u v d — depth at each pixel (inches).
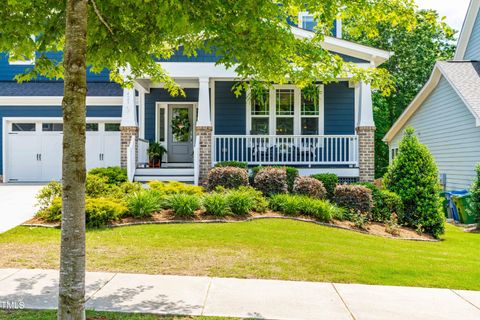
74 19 138.4
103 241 283.1
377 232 380.5
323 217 385.4
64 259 136.0
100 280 210.4
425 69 1093.8
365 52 494.3
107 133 709.3
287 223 360.2
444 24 213.6
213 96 575.2
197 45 236.4
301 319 167.3
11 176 709.9
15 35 203.2
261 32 192.1
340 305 185.3
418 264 263.9
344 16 216.8
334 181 477.4
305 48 218.5
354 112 571.5
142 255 254.5
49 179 713.0
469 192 506.6
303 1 198.8
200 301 184.4
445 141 638.5
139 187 433.1
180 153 622.8
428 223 404.8
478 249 349.1
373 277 229.6
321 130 569.9
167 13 172.6
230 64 226.7
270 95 570.9
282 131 571.2
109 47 223.3
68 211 136.0
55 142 713.6
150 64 263.9
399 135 852.6
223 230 322.7
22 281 204.1
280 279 219.9
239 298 189.8
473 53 719.1
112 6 200.1
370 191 412.2
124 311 169.9
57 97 699.4
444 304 192.1
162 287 202.1
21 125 712.4
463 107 581.0
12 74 751.7
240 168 469.4
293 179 478.9
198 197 385.4
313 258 259.9
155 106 617.3
